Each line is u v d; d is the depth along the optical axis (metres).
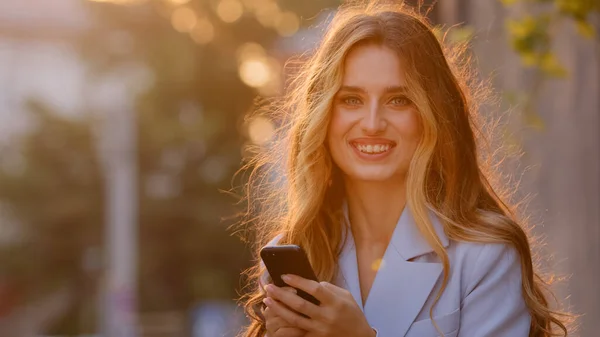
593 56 7.42
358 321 3.06
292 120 3.66
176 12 31.97
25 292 38.75
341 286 3.43
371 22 3.36
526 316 3.29
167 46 32.19
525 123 6.68
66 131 37.91
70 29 37.72
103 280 36.34
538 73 7.30
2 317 38.25
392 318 3.29
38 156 38.12
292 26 28.52
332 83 3.36
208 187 33.72
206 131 32.50
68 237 38.41
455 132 3.38
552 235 8.16
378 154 3.34
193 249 33.34
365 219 3.46
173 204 33.62
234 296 33.31
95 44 34.09
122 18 32.91
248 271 3.95
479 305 3.25
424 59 3.33
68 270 38.44
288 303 3.06
